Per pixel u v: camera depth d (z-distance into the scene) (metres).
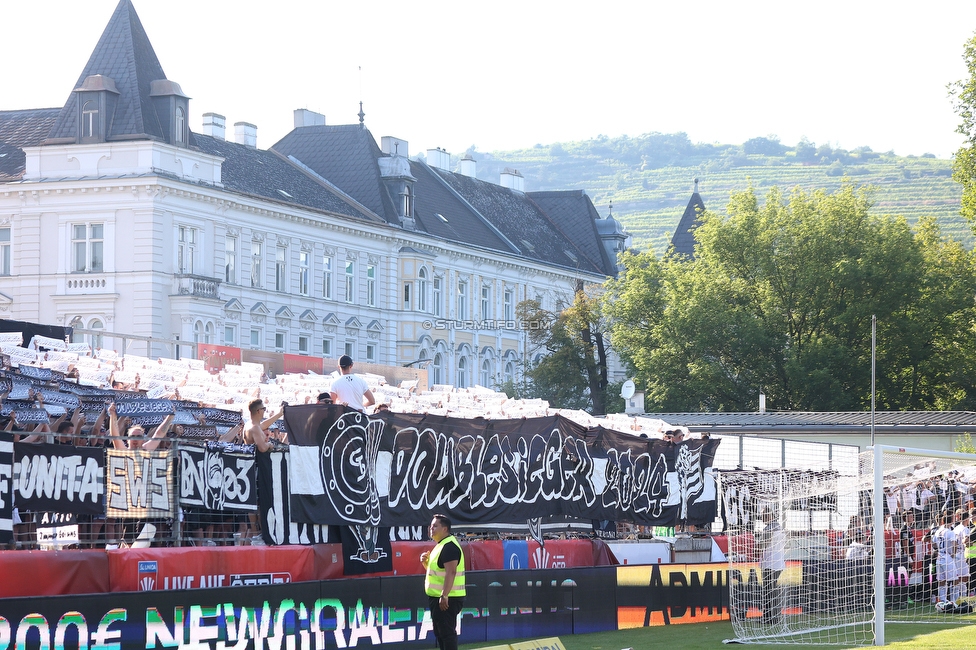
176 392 29.91
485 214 125.31
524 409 41.41
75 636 19.33
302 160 107.12
